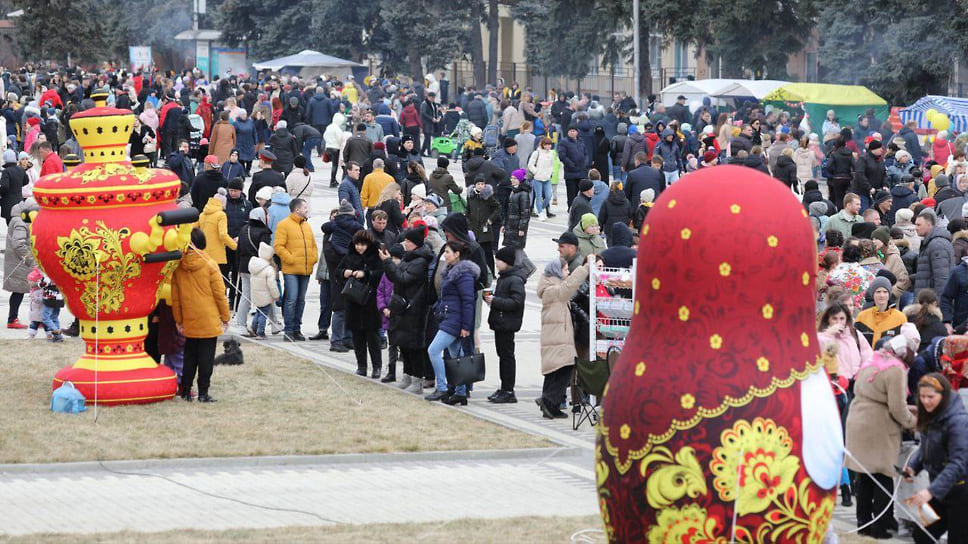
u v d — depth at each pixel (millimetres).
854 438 22547
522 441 27922
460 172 78688
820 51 106000
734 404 14914
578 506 23375
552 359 30062
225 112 68438
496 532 20844
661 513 14992
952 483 19984
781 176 58469
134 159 29438
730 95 93938
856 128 79062
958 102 76750
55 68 140375
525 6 145375
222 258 39469
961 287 32656
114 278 29219
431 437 27922
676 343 15227
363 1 149500
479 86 146375
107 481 24172
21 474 24500
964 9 97625
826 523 15438
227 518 21719
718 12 112625
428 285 31922
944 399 20297
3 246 52844
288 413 29531
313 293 47562
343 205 36625
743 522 14883
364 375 34156
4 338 37406
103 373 29656
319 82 89125
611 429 15477
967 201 44719
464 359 30719
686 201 15406
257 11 158750
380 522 21672
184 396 30375
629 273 29250
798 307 15438
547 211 63844
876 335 28172
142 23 178500
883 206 44281
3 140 70000
